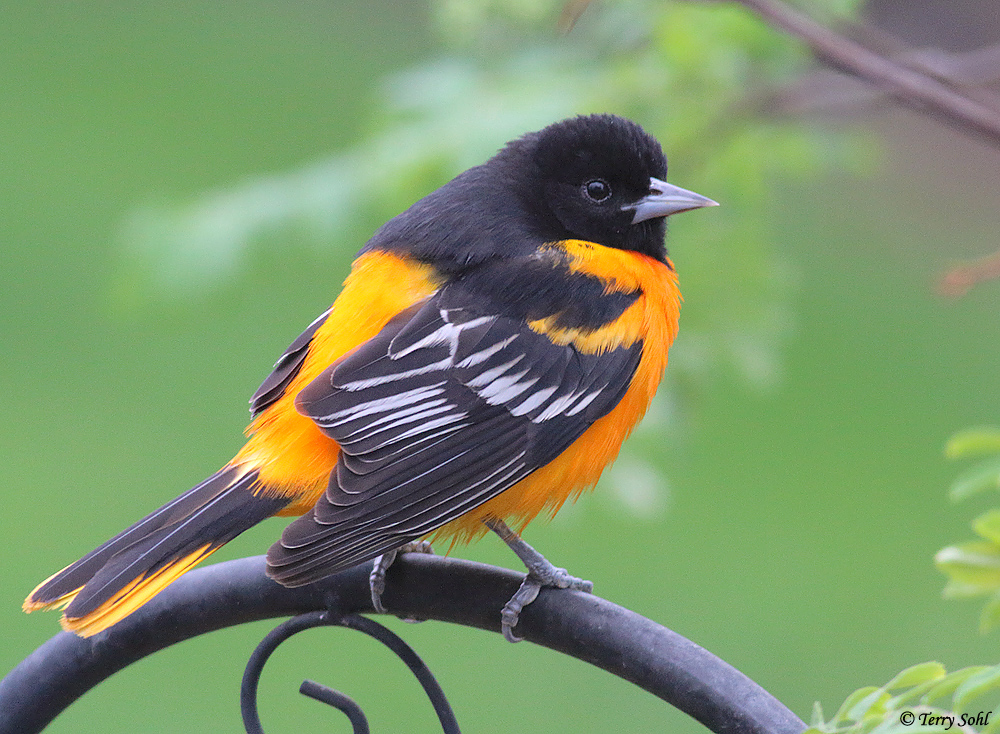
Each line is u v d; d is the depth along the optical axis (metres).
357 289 7.55
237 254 10.27
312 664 14.54
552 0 9.98
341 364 7.04
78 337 19.69
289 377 7.41
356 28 29.19
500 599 6.78
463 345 7.27
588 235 8.42
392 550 6.79
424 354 7.19
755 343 10.48
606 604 6.57
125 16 30.52
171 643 6.83
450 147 9.73
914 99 7.27
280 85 26.75
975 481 4.52
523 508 7.49
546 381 7.38
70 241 21.30
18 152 23.89
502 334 7.38
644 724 13.84
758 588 15.71
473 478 7.04
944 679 4.46
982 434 4.56
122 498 16.23
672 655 6.23
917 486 17.55
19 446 17.06
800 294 21.11
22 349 19.16
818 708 4.77
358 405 6.90
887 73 7.31
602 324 7.63
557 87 9.97
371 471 6.73
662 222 8.70
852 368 19.94
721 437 18.67
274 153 23.72
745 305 10.46
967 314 21.11
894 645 14.86
